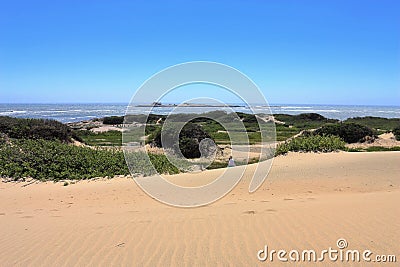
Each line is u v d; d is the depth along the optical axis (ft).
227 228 17.44
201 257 13.73
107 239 16.30
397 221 17.69
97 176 38.29
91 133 95.45
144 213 22.95
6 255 14.74
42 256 14.46
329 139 58.80
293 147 55.36
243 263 13.05
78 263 13.55
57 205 27.58
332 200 25.61
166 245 15.20
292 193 31.35
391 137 86.94
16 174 37.19
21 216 23.27
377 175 39.17
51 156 39.81
